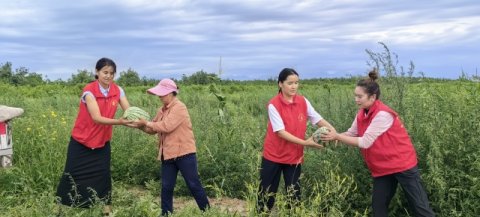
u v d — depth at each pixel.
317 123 5.55
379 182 5.15
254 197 5.02
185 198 7.15
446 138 5.64
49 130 8.66
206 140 7.98
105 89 5.73
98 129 5.73
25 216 5.21
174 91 5.61
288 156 5.46
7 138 7.41
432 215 4.99
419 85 6.40
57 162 7.38
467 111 5.83
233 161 7.54
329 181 5.30
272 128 5.44
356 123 5.38
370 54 6.11
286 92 5.38
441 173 5.38
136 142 8.42
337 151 6.09
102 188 5.91
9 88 21.83
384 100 6.02
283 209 4.86
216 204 6.72
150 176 7.88
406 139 5.03
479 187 5.28
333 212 4.95
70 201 5.78
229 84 33.41
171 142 5.63
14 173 7.01
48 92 23.19
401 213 5.76
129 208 5.22
